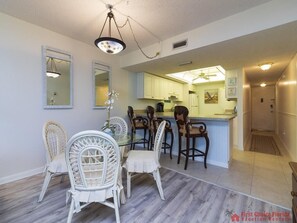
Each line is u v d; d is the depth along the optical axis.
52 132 2.10
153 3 2.06
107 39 1.87
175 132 3.67
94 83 3.52
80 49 3.27
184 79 6.07
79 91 3.26
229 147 2.99
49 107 2.77
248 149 4.12
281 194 2.00
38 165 2.67
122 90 4.24
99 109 3.65
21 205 1.78
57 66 2.90
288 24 1.93
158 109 5.55
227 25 2.36
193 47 2.74
